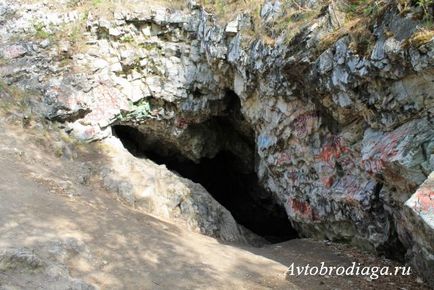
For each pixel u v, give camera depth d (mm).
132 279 5766
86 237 6637
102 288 5445
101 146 11742
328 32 7637
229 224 10859
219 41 10805
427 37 5383
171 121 13102
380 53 6152
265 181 12547
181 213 10203
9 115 10406
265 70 9320
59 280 5293
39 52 11656
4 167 8516
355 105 7121
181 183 11086
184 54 12195
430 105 5785
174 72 12234
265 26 9547
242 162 15609
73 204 7914
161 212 9883
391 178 6453
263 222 16844
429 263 5555
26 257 5344
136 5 12141
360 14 7359
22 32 11938
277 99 9719
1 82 11039
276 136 10242
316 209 9414
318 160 9023
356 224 8195
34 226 6477
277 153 10469
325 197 8922
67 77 11555
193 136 13789
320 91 7852
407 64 5770
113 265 6047
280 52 8664
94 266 5914
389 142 6344
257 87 10266
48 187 8328
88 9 12156
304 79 8242
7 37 11875
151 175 10742
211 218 10523
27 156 9461
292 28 8531
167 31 12172
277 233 16750
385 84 6375
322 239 9664
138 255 6504
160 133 13523
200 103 12594
